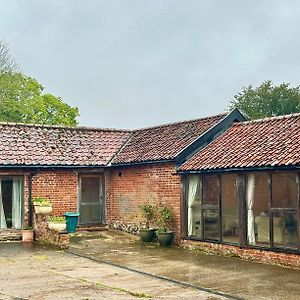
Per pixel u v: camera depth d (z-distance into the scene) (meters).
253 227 16.23
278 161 15.16
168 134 23.03
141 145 23.55
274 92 51.97
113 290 11.68
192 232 18.77
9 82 46.00
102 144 24.62
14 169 21.31
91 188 23.61
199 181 18.47
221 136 20.34
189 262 15.61
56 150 23.00
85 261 15.80
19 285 12.22
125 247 18.88
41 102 46.91
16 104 45.47
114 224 23.42
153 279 13.00
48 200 21.53
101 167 23.19
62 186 22.66
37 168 21.78
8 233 20.97
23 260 15.91
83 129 25.30
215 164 17.52
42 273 13.77
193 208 18.75
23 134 23.33
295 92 52.06
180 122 23.72
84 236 21.69
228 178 17.25
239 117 21.06
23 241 20.44
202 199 18.28
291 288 11.82
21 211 21.47
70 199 22.88
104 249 18.33
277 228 15.36
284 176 15.17
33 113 46.53
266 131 18.52
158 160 20.27
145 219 21.39
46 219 19.86
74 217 22.30
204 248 17.95
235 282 12.57
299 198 14.60
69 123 48.50
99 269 14.41
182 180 19.20
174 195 19.73
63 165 22.17
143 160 21.09
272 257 15.35
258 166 15.61
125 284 12.37
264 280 12.80
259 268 14.56
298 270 14.23
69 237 21.30
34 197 21.75
